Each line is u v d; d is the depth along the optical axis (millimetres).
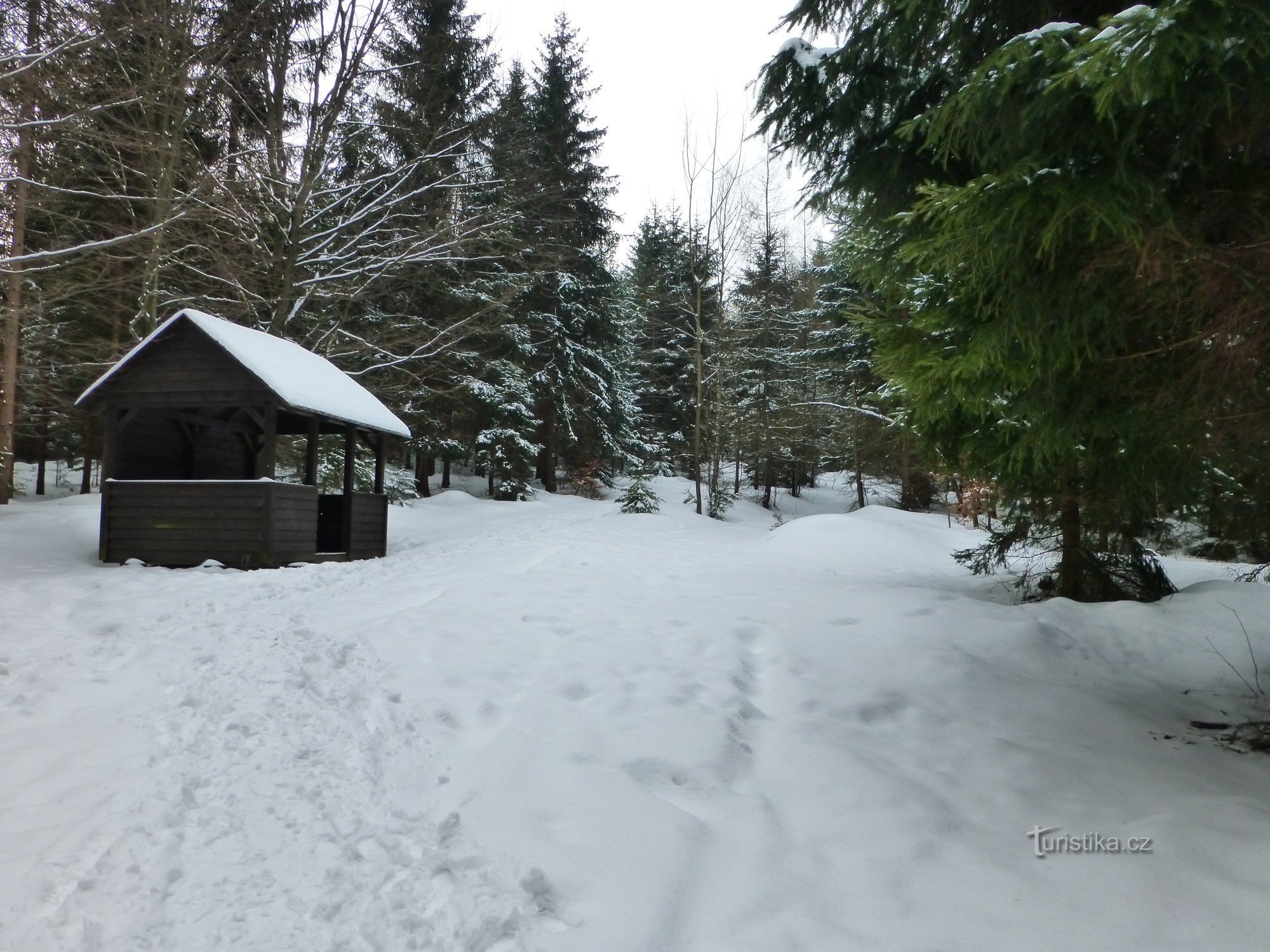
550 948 2293
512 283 22625
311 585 8102
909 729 4176
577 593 7324
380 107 17078
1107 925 2398
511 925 2377
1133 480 5875
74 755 3623
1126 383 4277
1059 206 3219
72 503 14719
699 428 25031
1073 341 3836
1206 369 3832
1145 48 2742
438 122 18422
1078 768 3666
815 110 5109
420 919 2412
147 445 11031
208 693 4457
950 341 4922
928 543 13648
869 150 5156
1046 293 3695
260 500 9750
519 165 20953
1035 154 3428
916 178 4996
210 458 12414
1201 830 2943
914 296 5406
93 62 12273
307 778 3424
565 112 28125
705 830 3020
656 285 36344
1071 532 7441
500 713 4133
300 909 2490
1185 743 4070
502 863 2723
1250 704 4680
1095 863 2773
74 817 3035
